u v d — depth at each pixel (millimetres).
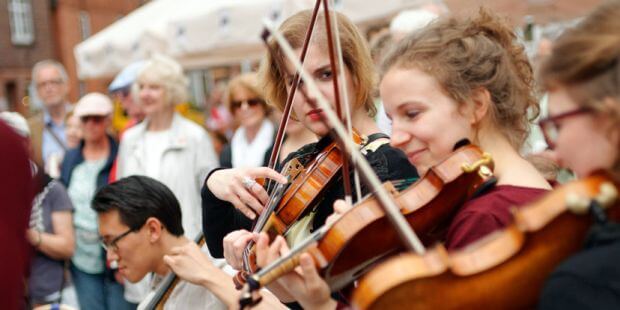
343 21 1967
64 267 3646
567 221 1102
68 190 4180
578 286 999
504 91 1508
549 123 1165
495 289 1127
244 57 6883
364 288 1122
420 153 1497
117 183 2627
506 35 1588
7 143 1201
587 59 1071
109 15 22375
